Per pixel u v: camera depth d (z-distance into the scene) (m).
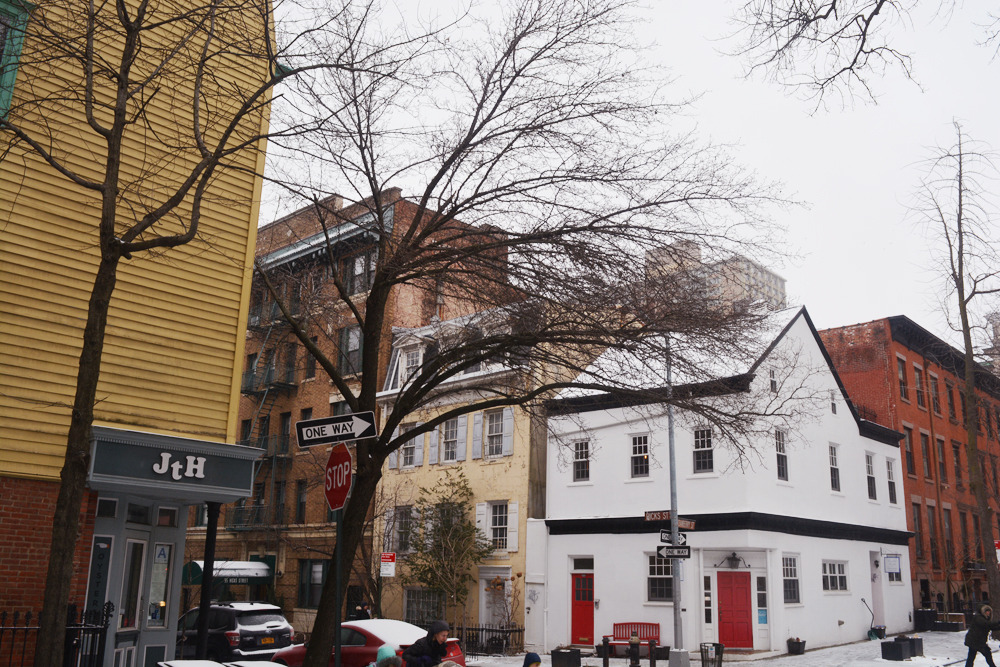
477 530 29.80
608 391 11.02
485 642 28.39
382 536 32.16
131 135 12.75
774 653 23.67
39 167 11.93
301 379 37.12
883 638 28.42
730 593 24.77
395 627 14.07
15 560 10.96
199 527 40.91
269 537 35.38
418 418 33.50
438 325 13.09
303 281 14.16
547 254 10.31
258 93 9.60
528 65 10.99
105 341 12.22
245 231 14.04
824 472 28.19
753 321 10.74
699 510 25.12
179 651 19.77
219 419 13.23
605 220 10.59
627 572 26.33
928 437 38.25
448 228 11.33
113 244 7.50
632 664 20.30
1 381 11.22
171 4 13.09
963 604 36.22
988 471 41.59
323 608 9.71
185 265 13.24
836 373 30.23
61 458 11.50
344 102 10.94
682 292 10.45
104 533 12.41
